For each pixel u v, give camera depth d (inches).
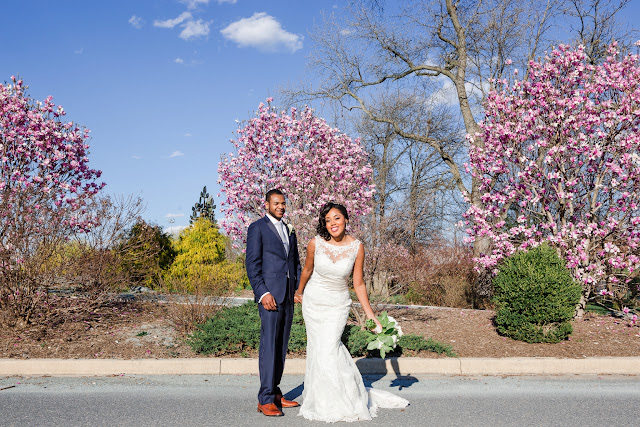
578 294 299.6
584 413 179.2
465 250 590.2
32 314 309.3
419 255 573.6
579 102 354.6
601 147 358.0
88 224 348.8
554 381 233.3
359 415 167.3
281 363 182.9
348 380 170.2
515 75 408.2
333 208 176.2
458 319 367.6
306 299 179.3
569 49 389.7
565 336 298.5
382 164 879.7
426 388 218.1
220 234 610.2
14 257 300.4
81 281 333.4
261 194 446.3
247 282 595.5
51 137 391.5
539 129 360.5
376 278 373.4
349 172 441.7
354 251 176.9
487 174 407.8
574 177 371.6
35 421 160.2
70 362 233.1
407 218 369.7
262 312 176.7
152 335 295.4
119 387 210.5
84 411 173.0
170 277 499.8
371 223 351.9
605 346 285.0
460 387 220.2
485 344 289.7
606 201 371.9
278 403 183.9
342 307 177.9
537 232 369.4
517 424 164.9
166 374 237.3
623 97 360.8
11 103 378.9
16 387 207.0
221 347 262.1
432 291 553.3
